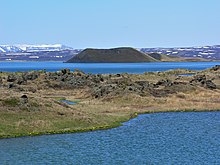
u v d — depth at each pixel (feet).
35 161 152.15
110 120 243.60
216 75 588.91
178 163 148.36
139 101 318.04
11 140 189.78
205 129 221.46
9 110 219.41
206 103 322.55
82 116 233.14
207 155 160.56
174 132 212.02
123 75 583.58
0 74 542.98
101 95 349.00
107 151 168.14
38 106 229.86
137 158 155.94
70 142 186.19
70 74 499.92
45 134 203.92
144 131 214.69
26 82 440.04
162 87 393.91
